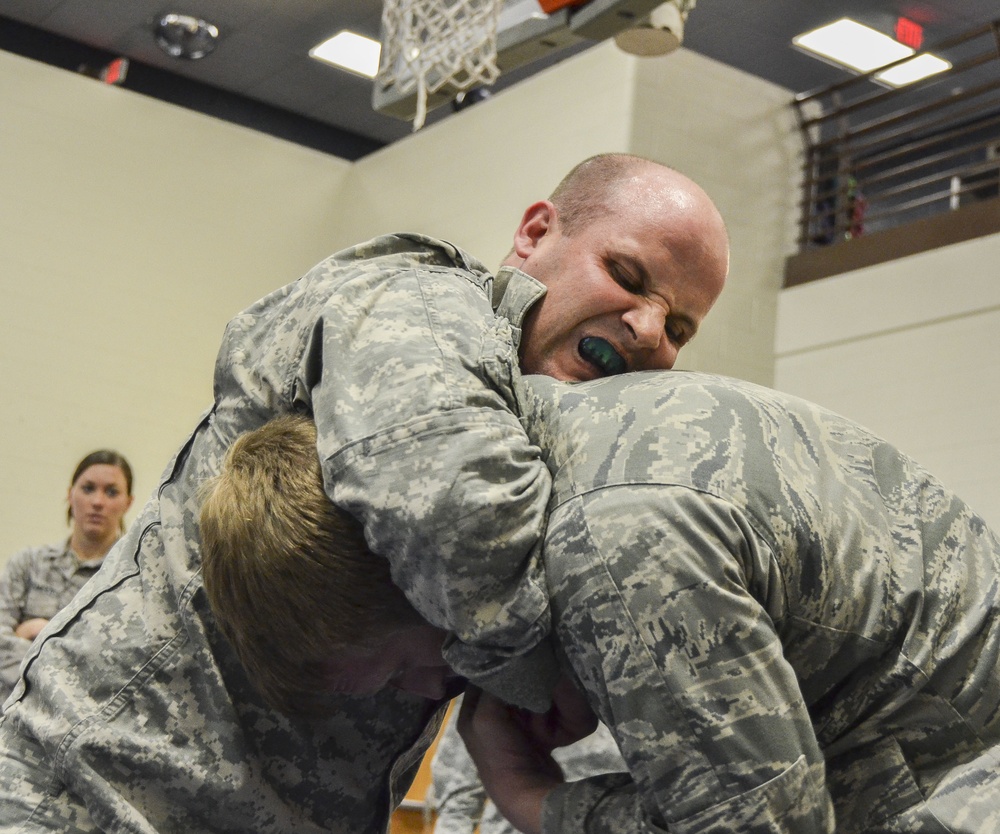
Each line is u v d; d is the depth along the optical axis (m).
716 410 1.08
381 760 1.44
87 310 7.02
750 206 6.71
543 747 1.29
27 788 1.35
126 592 1.41
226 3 7.30
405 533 1.03
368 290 1.22
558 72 6.71
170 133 7.46
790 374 6.60
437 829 2.87
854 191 7.26
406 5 3.60
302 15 7.37
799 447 1.10
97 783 1.31
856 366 6.34
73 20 7.61
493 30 3.30
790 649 1.06
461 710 1.35
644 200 1.38
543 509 1.06
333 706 1.31
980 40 7.63
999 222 6.02
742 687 0.97
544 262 1.41
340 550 1.09
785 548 1.03
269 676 1.20
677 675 0.98
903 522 1.11
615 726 1.02
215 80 8.24
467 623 1.04
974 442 5.76
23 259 6.88
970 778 1.04
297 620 1.12
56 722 1.33
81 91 7.20
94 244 7.10
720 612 0.98
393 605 1.12
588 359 1.37
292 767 1.39
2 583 4.26
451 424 1.05
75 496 4.39
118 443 7.00
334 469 1.08
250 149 7.75
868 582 1.06
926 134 8.95
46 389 6.82
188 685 1.36
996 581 1.11
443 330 1.16
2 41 7.61
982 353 5.87
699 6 7.30
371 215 7.83
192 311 7.38
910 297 6.22
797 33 7.56
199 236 7.47
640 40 3.28
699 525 1.00
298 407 1.27
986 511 5.61
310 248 7.90
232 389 1.38
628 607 0.99
